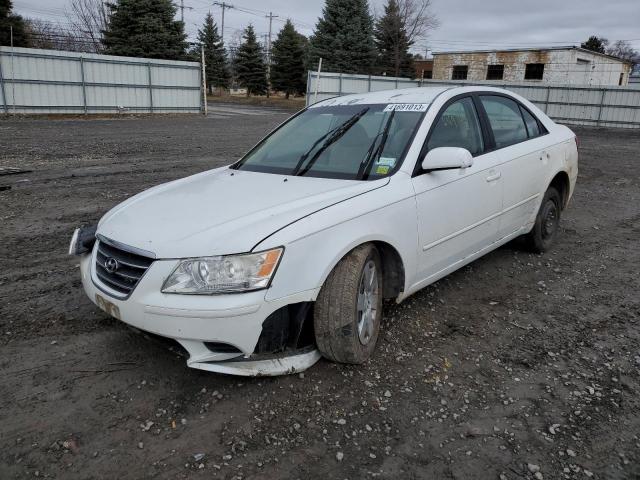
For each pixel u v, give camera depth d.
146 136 17.25
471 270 4.91
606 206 8.02
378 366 3.21
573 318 3.96
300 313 2.86
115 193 8.10
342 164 3.67
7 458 2.41
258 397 2.88
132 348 3.38
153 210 3.17
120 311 2.80
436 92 4.18
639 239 6.17
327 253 2.87
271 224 2.80
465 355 3.38
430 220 3.55
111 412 2.75
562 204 5.56
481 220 4.11
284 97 60.91
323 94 31.78
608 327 3.82
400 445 2.55
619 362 3.34
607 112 29.09
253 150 4.38
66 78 24.92
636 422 2.74
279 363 2.89
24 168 10.20
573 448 2.54
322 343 3.02
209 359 2.74
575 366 3.28
